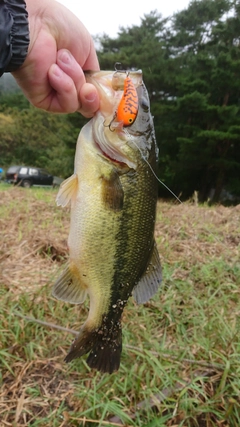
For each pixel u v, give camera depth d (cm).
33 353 54
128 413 46
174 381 51
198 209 143
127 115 32
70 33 35
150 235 38
